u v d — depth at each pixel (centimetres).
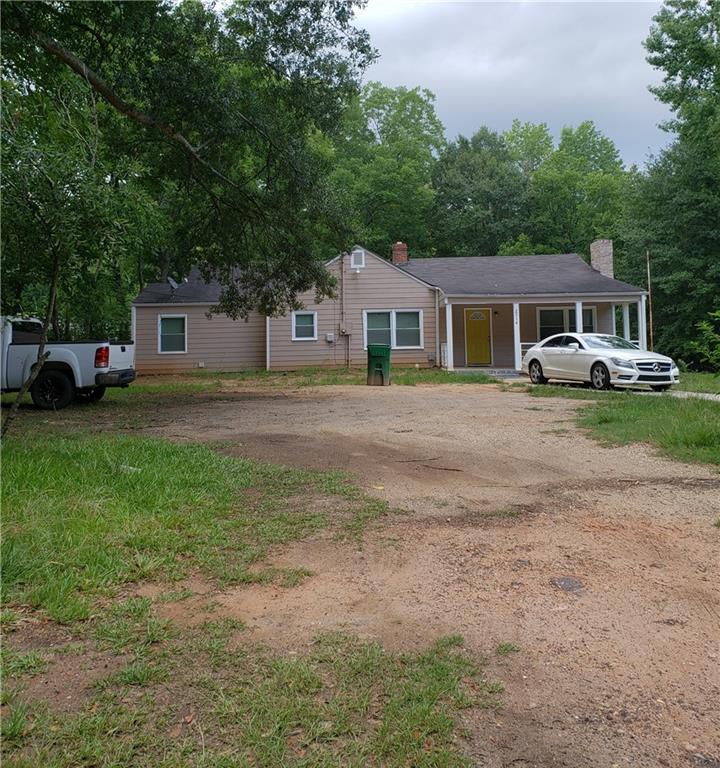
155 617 318
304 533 455
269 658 279
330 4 1161
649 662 279
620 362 1495
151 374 2459
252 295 1748
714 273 2788
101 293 2241
